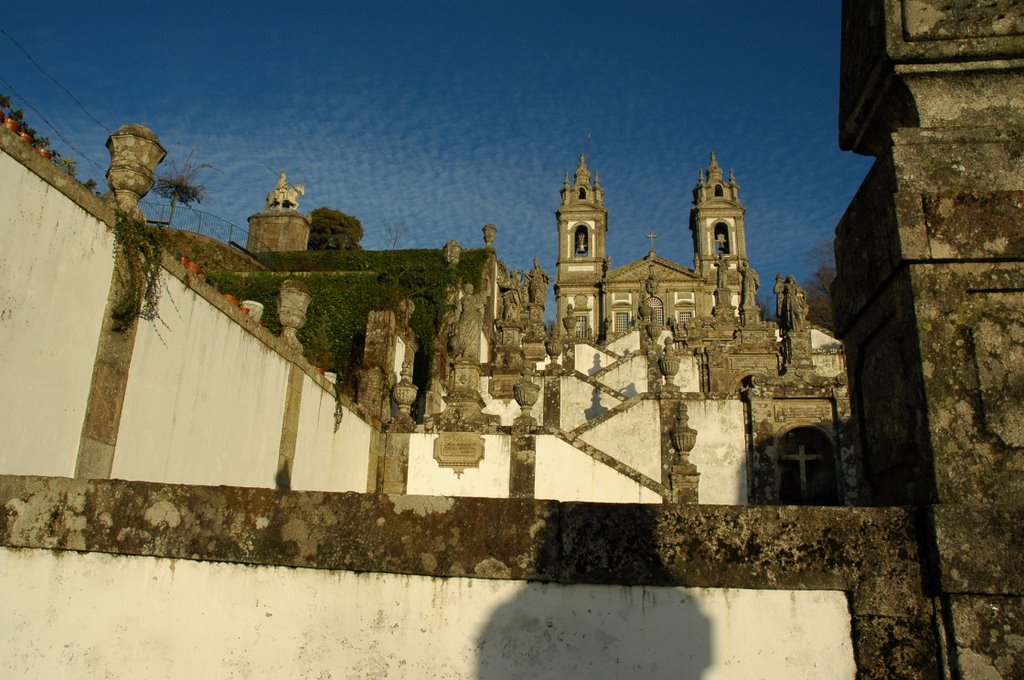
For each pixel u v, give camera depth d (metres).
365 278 25.09
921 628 3.00
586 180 73.94
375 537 3.43
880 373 3.45
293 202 39.56
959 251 3.09
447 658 3.28
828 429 19.45
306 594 3.40
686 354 31.38
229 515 3.50
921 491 3.06
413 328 24.12
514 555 3.36
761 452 19.39
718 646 3.16
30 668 3.38
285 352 11.66
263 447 10.84
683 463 16.64
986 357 3.01
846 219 3.83
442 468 15.23
